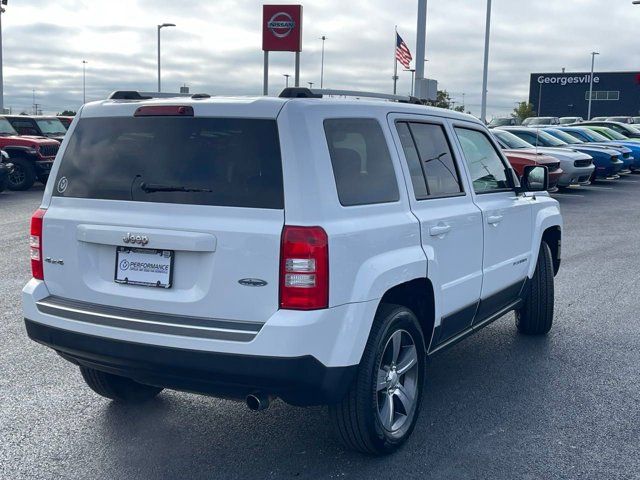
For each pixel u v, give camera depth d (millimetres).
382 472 4277
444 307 4949
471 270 5340
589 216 16141
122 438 4730
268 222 3805
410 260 4410
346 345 3939
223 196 3908
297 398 3904
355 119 4281
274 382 3773
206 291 3896
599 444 4680
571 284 9336
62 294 4391
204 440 4719
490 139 6074
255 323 3826
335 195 3947
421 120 4969
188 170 4016
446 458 4465
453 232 4996
